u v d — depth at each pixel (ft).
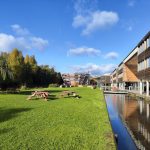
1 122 47.60
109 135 38.75
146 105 105.29
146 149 38.01
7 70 151.53
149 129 52.85
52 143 33.86
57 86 315.99
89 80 588.50
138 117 70.33
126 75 269.03
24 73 281.33
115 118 68.95
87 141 35.22
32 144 33.17
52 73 440.45
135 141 42.55
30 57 356.38
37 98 102.37
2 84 149.18
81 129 42.65
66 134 38.99
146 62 157.07
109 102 121.29
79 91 186.80
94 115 58.54
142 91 177.27
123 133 48.96
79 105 79.66
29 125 45.03
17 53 277.23
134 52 207.72
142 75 168.14
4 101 89.61
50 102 87.86
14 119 50.96
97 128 43.83
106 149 31.63
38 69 361.30
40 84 364.99
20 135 37.81
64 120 50.67
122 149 37.99
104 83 533.14
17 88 172.04
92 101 96.27
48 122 48.14
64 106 75.72
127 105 105.70
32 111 63.05
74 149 31.45
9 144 32.99
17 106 73.92
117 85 362.74
